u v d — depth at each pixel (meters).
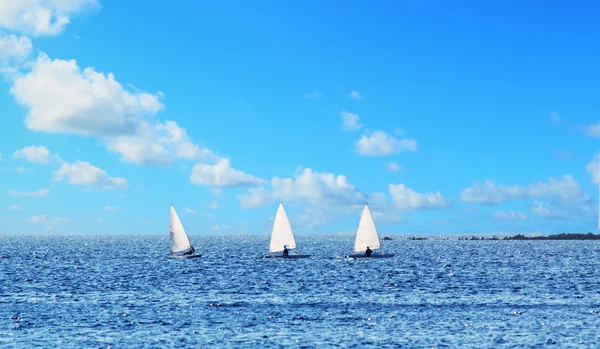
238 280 89.06
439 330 48.16
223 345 43.19
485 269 112.56
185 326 49.94
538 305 61.38
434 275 97.50
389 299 66.44
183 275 98.44
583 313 56.06
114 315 55.25
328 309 59.06
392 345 43.12
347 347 42.56
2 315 55.03
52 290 75.94
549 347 42.50
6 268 116.56
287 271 105.62
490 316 54.59
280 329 48.75
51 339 44.94
